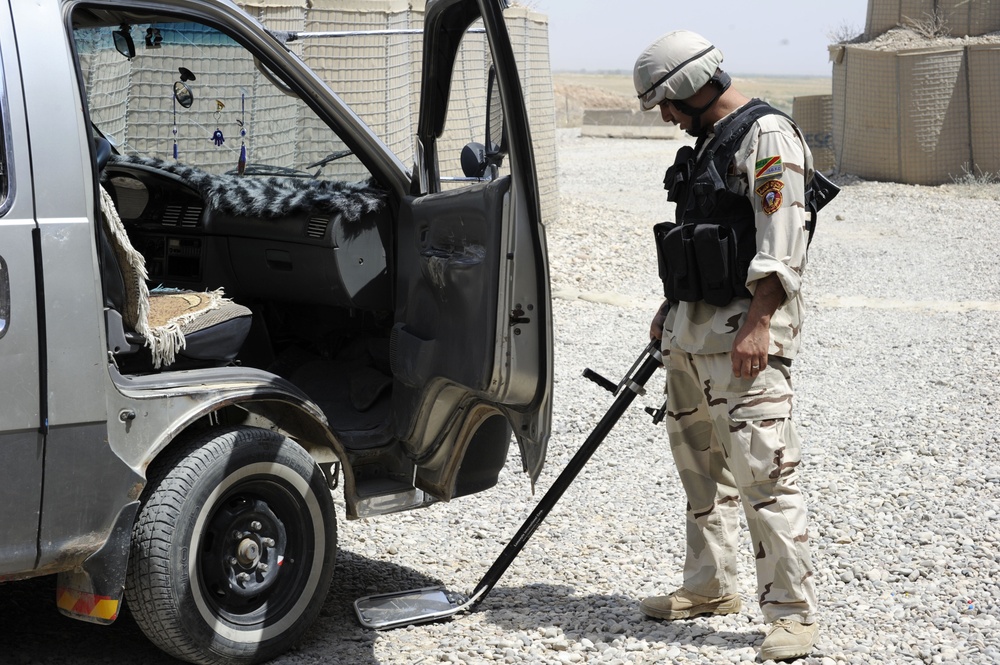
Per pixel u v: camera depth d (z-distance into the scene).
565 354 7.97
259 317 4.42
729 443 3.35
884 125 18.80
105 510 3.01
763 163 3.16
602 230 13.23
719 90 3.32
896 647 3.45
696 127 3.38
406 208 3.96
